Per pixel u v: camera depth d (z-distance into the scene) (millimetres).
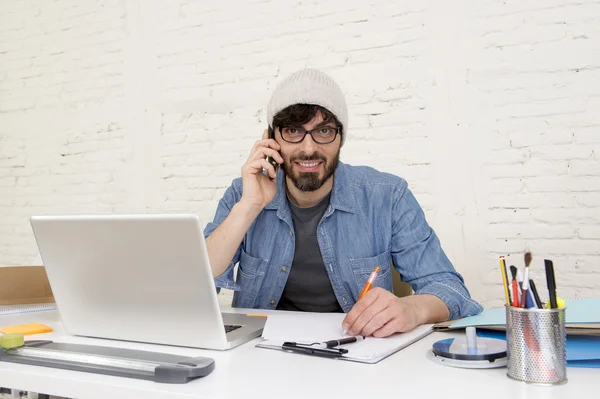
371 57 2594
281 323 1065
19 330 1039
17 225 3461
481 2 2398
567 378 701
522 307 697
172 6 3033
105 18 3219
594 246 2240
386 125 2562
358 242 1496
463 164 2430
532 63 2326
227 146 2906
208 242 1360
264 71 2820
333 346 883
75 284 960
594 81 2242
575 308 965
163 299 889
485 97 2396
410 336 964
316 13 2707
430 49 2488
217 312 863
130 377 746
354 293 1487
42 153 3400
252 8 2846
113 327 963
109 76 3207
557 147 2295
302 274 1522
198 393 668
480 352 790
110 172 3203
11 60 3494
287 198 1536
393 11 2553
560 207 2289
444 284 1252
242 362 812
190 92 2990
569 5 2271
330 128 1390
